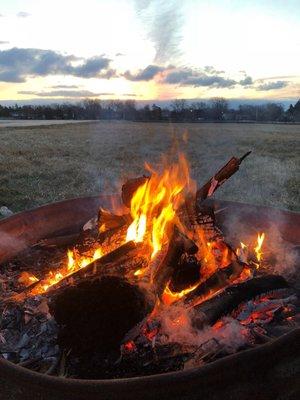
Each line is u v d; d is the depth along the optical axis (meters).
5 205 6.45
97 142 17.05
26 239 3.31
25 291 2.68
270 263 3.18
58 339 2.10
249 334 2.27
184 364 2.07
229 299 2.43
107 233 3.17
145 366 2.08
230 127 26.62
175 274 2.55
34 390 1.66
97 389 1.57
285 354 1.73
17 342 2.30
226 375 1.64
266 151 14.30
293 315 2.48
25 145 15.65
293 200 6.80
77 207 3.75
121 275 2.40
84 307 2.02
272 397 1.74
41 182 8.26
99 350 2.08
